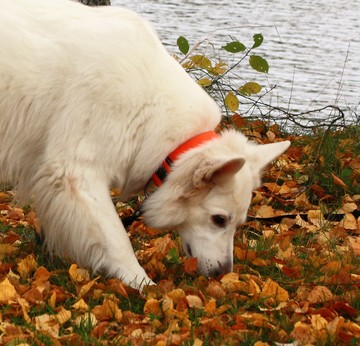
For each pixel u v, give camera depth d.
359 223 7.70
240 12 20.75
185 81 5.99
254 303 5.57
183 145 5.88
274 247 6.88
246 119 10.04
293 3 23.08
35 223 7.00
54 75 5.67
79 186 5.68
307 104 12.42
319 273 6.32
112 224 5.76
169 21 18.30
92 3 9.93
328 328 5.10
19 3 5.74
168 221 5.89
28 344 4.60
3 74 5.67
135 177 5.94
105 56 5.65
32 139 5.84
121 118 5.70
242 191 5.84
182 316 5.17
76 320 5.02
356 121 10.45
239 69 14.20
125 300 5.52
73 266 5.74
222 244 5.96
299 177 8.52
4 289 5.27
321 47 17.02
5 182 6.14
